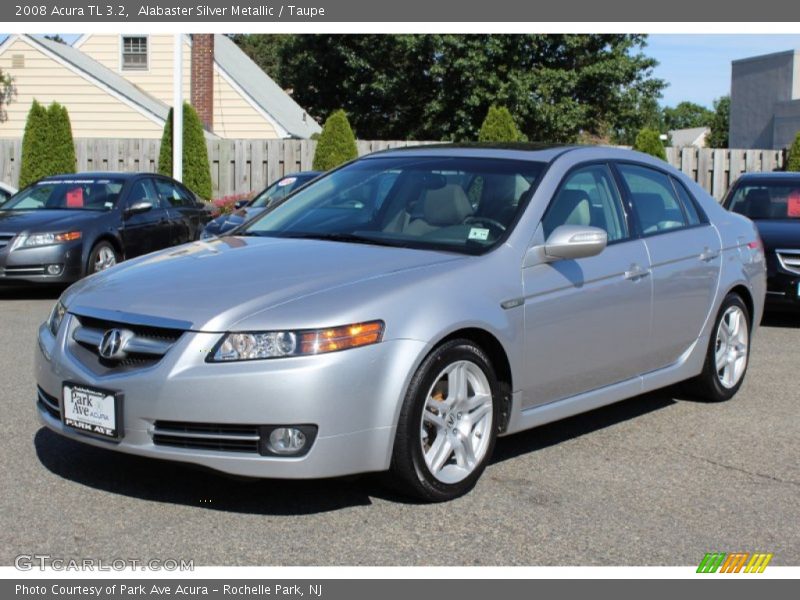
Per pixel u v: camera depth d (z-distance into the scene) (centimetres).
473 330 470
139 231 1277
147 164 2328
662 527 445
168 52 3169
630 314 567
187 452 419
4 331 912
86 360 450
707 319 645
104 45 3177
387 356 429
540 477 508
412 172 572
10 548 403
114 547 405
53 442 543
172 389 415
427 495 454
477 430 477
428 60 3553
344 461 423
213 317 423
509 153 572
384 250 499
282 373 411
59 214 1203
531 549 416
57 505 449
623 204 589
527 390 504
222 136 3120
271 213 595
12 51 2789
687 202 654
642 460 543
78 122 2811
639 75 3659
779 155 2553
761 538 436
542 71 3369
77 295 479
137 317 435
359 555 404
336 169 622
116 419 428
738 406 670
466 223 519
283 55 4206
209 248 525
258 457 414
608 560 407
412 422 440
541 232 517
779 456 557
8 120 2817
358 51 3869
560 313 516
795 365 814
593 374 549
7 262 1122
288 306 426
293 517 441
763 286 712
